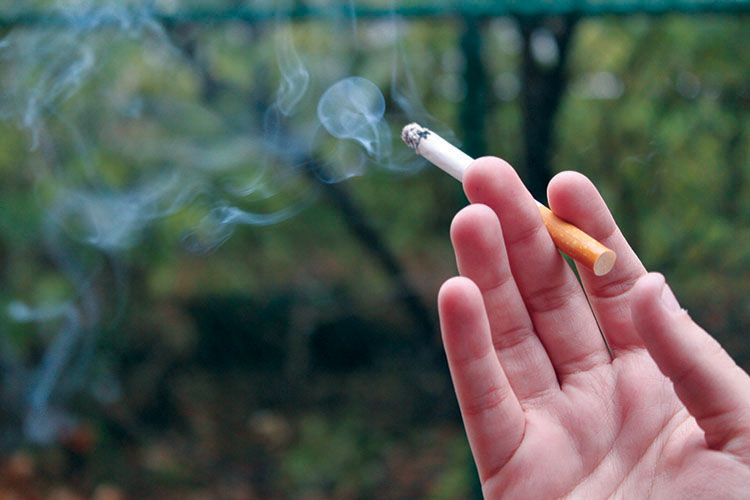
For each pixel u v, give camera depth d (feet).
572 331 1.51
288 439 2.97
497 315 1.50
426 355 3.10
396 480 2.71
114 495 2.75
